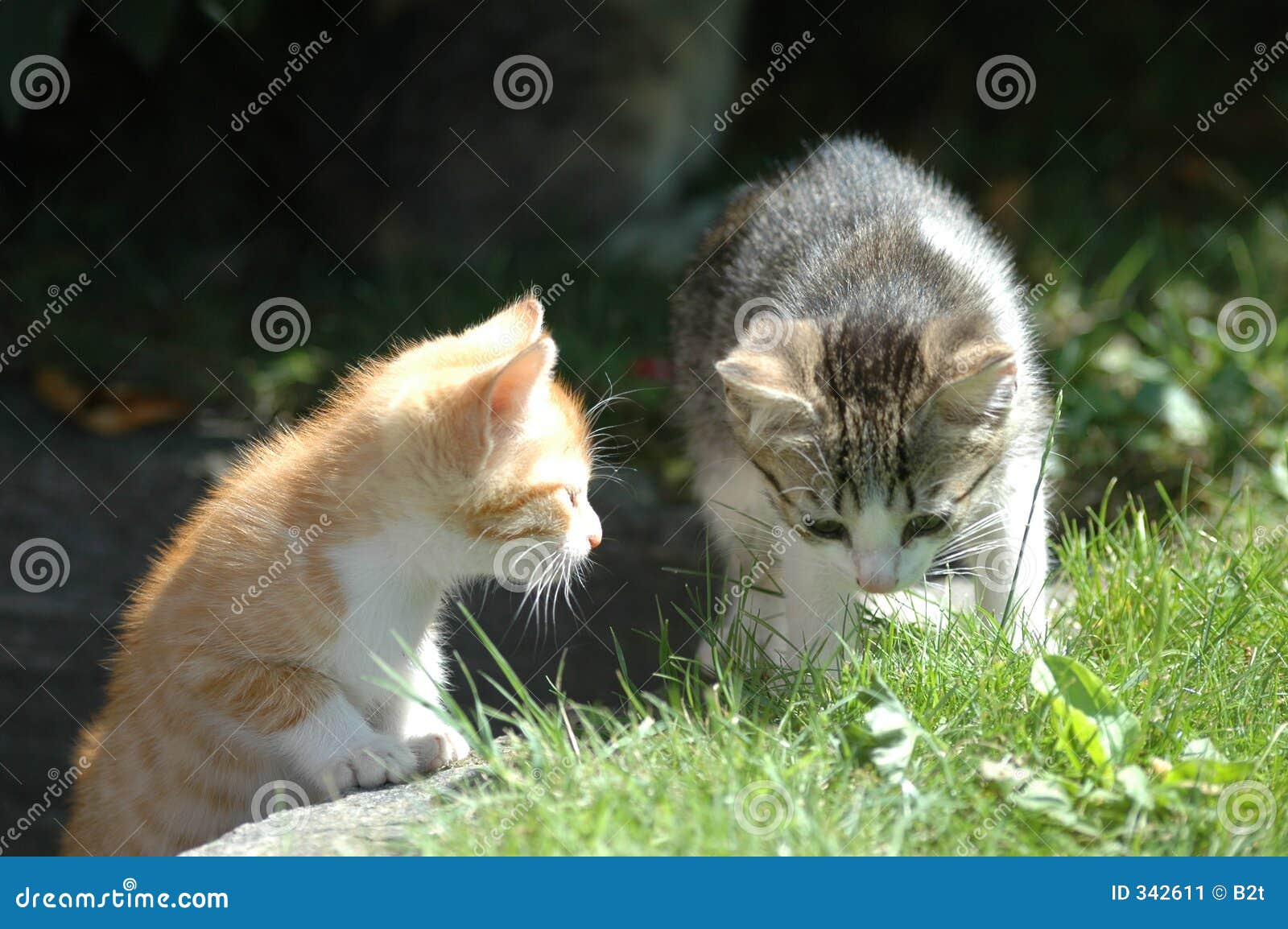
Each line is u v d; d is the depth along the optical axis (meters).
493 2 7.45
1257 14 9.12
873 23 9.12
